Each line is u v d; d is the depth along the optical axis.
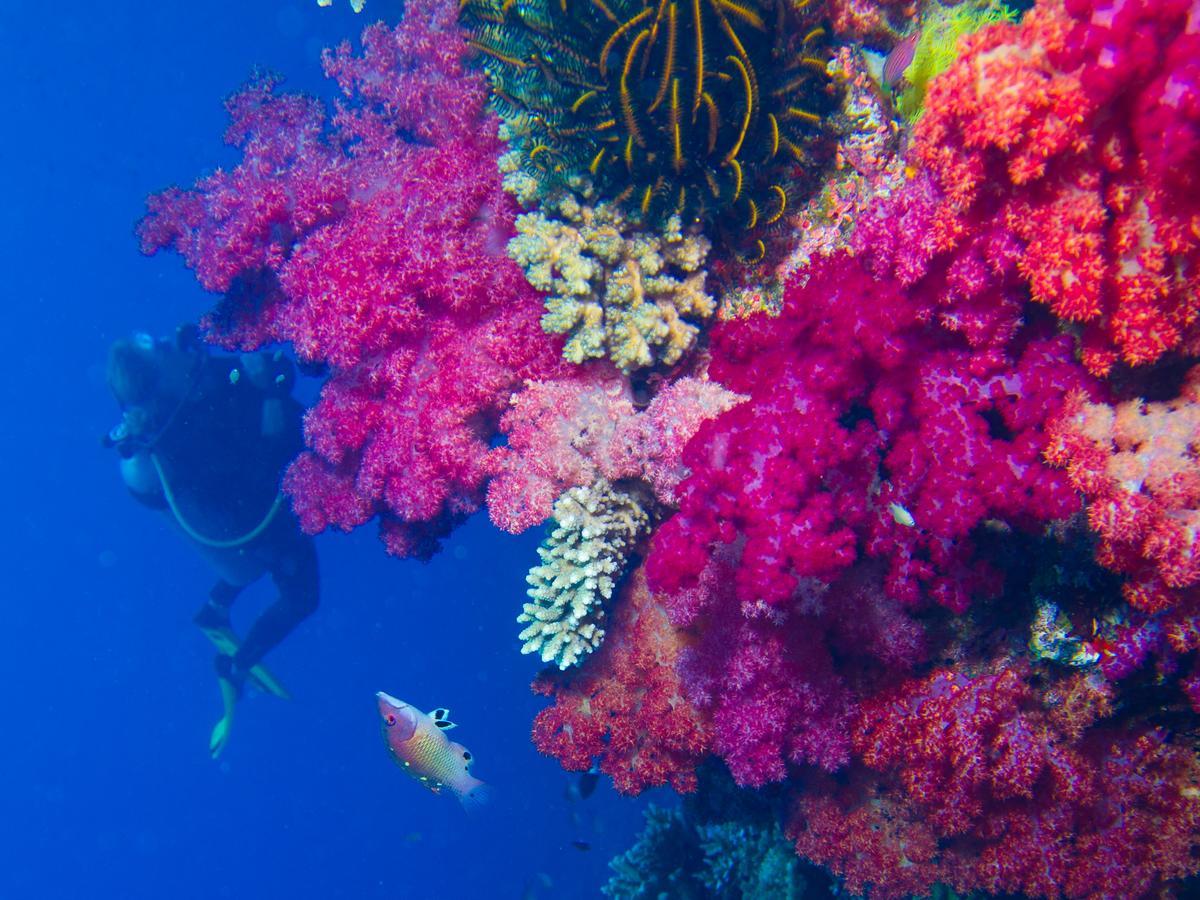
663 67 3.91
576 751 5.73
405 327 5.46
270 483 11.07
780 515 3.79
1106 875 4.09
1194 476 3.00
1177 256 3.02
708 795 7.28
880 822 4.95
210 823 57.09
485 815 37.97
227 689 14.09
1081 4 2.94
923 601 4.38
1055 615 3.92
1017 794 4.11
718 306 5.15
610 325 4.92
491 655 41.47
